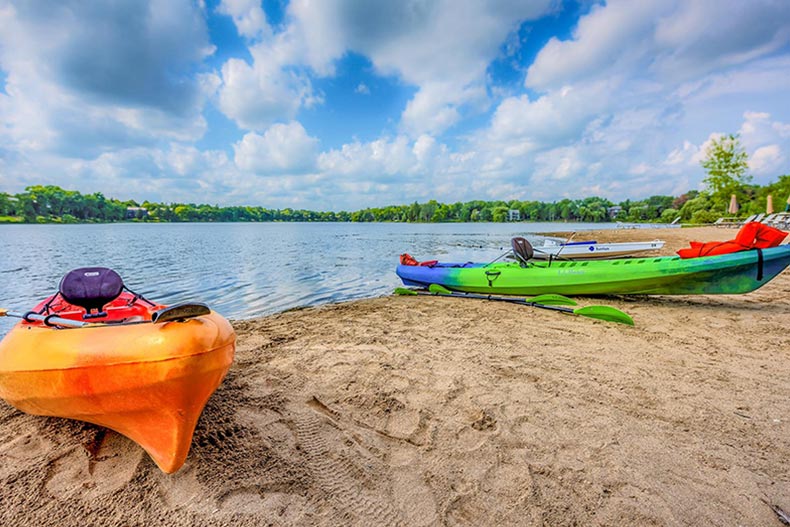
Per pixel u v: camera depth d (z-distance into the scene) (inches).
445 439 114.3
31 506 87.2
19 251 908.0
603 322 242.7
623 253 482.9
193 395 89.7
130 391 89.4
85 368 91.2
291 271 586.2
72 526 82.0
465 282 344.5
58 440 112.0
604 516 84.7
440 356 182.9
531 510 86.8
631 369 163.3
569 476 97.5
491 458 105.2
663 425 119.3
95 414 99.0
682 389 143.3
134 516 84.8
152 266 639.1
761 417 123.0
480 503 89.4
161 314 87.7
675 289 266.4
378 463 103.5
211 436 112.9
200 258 770.2
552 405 133.0
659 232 1230.3
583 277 291.0
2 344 111.8
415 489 94.0
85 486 93.7
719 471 97.9
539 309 286.5
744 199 1550.2
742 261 240.1
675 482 94.4
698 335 209.6
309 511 86.9
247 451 107.1
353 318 269.6
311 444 111.3
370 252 914.1
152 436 95.7
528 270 314.3
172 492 92.0
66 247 1038.4
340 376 159.3
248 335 225.6
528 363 172.1
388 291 427.5
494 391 144.2
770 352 181.2
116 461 102.8
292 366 170.7
